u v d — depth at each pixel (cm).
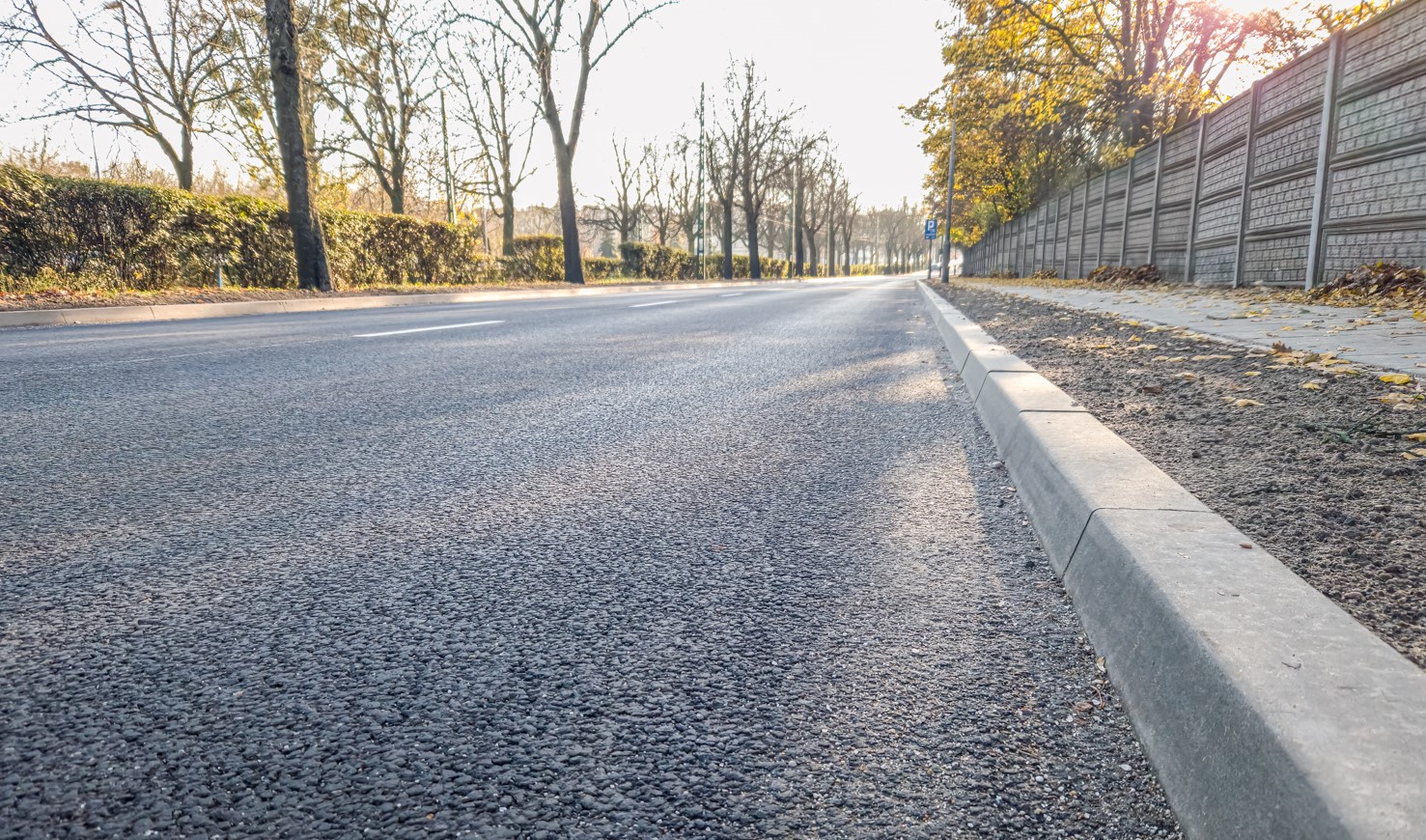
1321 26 2164
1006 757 125
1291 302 827
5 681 147
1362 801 82
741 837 108
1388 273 775
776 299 1798
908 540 226
